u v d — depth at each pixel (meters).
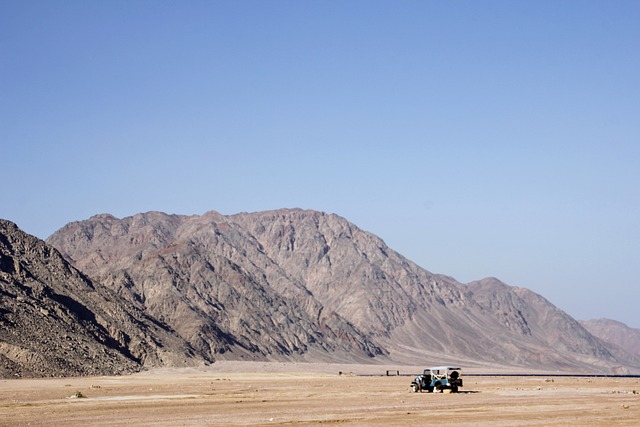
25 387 140.50
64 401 95.50
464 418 63.50
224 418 67.69
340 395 101.25
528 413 67.31
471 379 182.00
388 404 80.56
